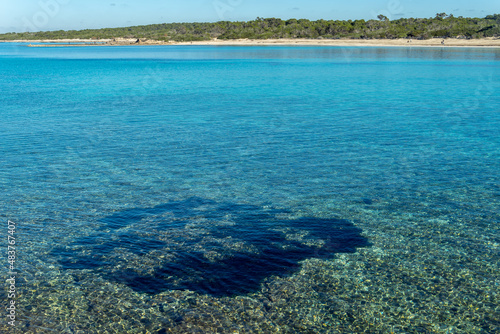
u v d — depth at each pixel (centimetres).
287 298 946
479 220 1331
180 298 943
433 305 923
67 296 945
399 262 1093
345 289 980
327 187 1625
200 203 1477
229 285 992
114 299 936
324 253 1140
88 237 1218
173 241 1198
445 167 1853
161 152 2103
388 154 2053
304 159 1980
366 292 968
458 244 1182
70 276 1023
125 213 1386
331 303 930
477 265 1075
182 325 855
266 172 1803
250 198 1522
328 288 984
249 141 2309
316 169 1838
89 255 1119
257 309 907
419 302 934
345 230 1273
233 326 852
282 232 1259
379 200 1498
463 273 1041
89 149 2155
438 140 2311
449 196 1528
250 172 1803
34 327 844
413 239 1213
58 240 1198
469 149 2131
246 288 983
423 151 2103
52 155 2041
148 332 833
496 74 5744
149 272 1041
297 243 1193
